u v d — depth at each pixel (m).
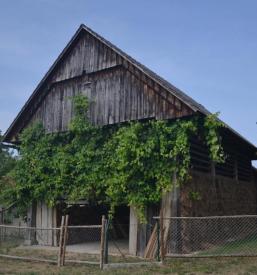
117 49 17.16
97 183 16.48
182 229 14.59
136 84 16.38
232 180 20.08
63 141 18.61
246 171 23.44
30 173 18.95
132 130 15.41
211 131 14.55
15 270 11.72
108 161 16.36
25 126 20.16
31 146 19.31
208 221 16.42
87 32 18.39
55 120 18.94
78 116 17.66
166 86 15.27
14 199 19.67
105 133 17.06
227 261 12.46
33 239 19.00
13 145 20.95
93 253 15.69
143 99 16.00
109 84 17.31
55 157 18.30
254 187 24.02
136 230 15.36
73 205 19.47
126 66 16.80
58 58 18.92
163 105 15.36
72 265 12.52
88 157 17.02
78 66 18.45
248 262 12.24
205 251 14.91
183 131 14.52
